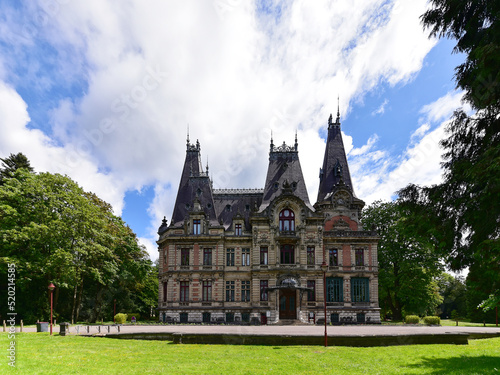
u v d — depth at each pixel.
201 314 57.38
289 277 57.03
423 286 64.00
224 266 59.09
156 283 79.81
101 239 53.56
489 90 17.66
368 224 71.50
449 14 19.84
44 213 47.56
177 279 58.53
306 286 57.47
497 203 16.75
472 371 18.80
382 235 68.75
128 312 69.75
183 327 44.38
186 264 59.31
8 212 45.72
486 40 18.05
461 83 19.55
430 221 19.95
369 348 26.69
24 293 51.78
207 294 58.50
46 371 19.19
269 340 28.50
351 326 48.72
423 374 18.75
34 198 48.97
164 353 24.84
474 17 19.20
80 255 51.12
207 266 58.88
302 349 26.25
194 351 25.55
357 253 59.94
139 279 67.44
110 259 58.94
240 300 58.25
